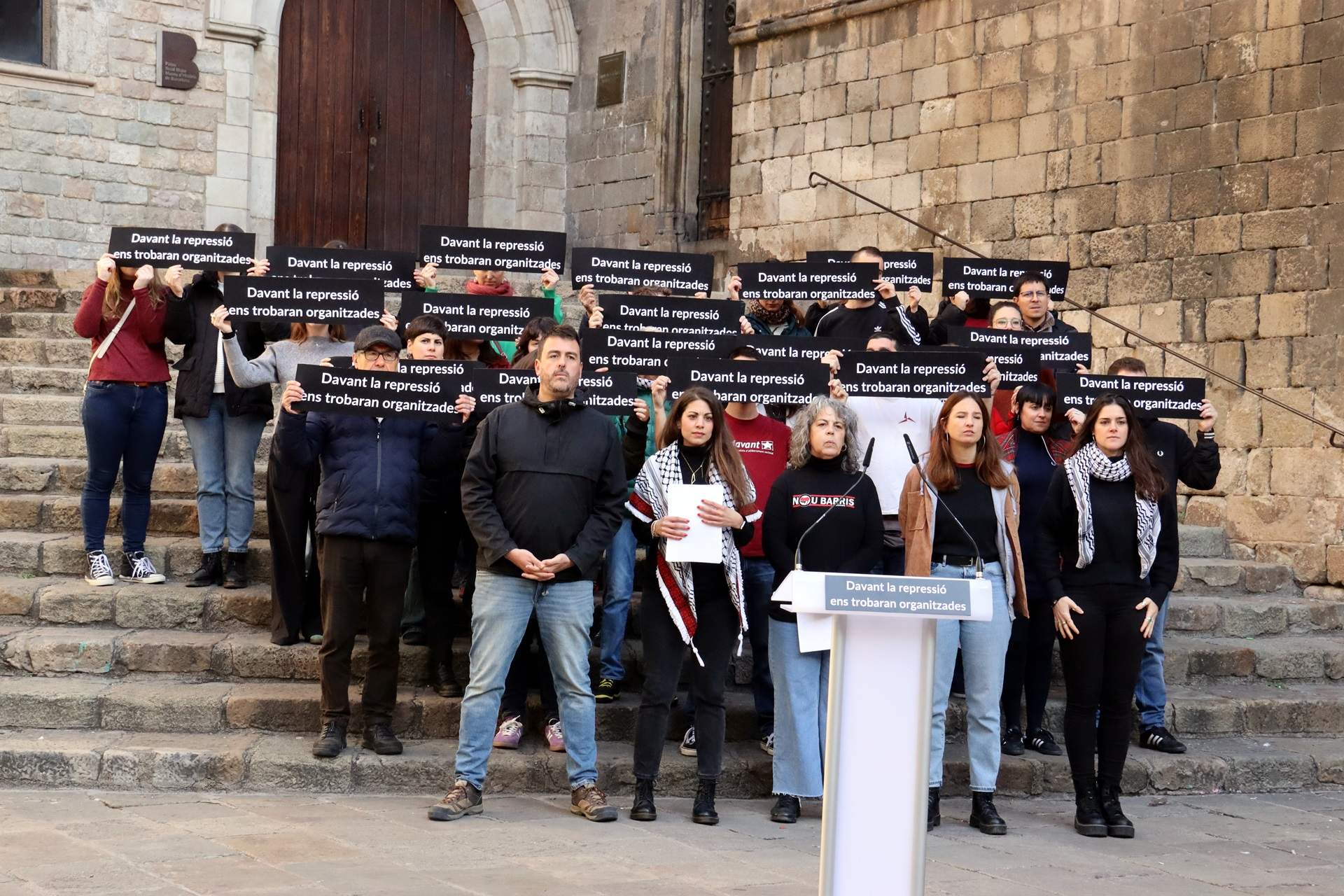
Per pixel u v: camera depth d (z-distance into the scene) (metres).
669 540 5.73
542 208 16.50
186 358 7.38
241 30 14.55
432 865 4.98
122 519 7.43
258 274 7.13
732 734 6.80
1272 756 7.08
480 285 7.67
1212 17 10.14
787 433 6.69
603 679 6.83
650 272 7.59
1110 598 5.98
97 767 5.99
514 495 5.75
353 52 15.83
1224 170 10.03
